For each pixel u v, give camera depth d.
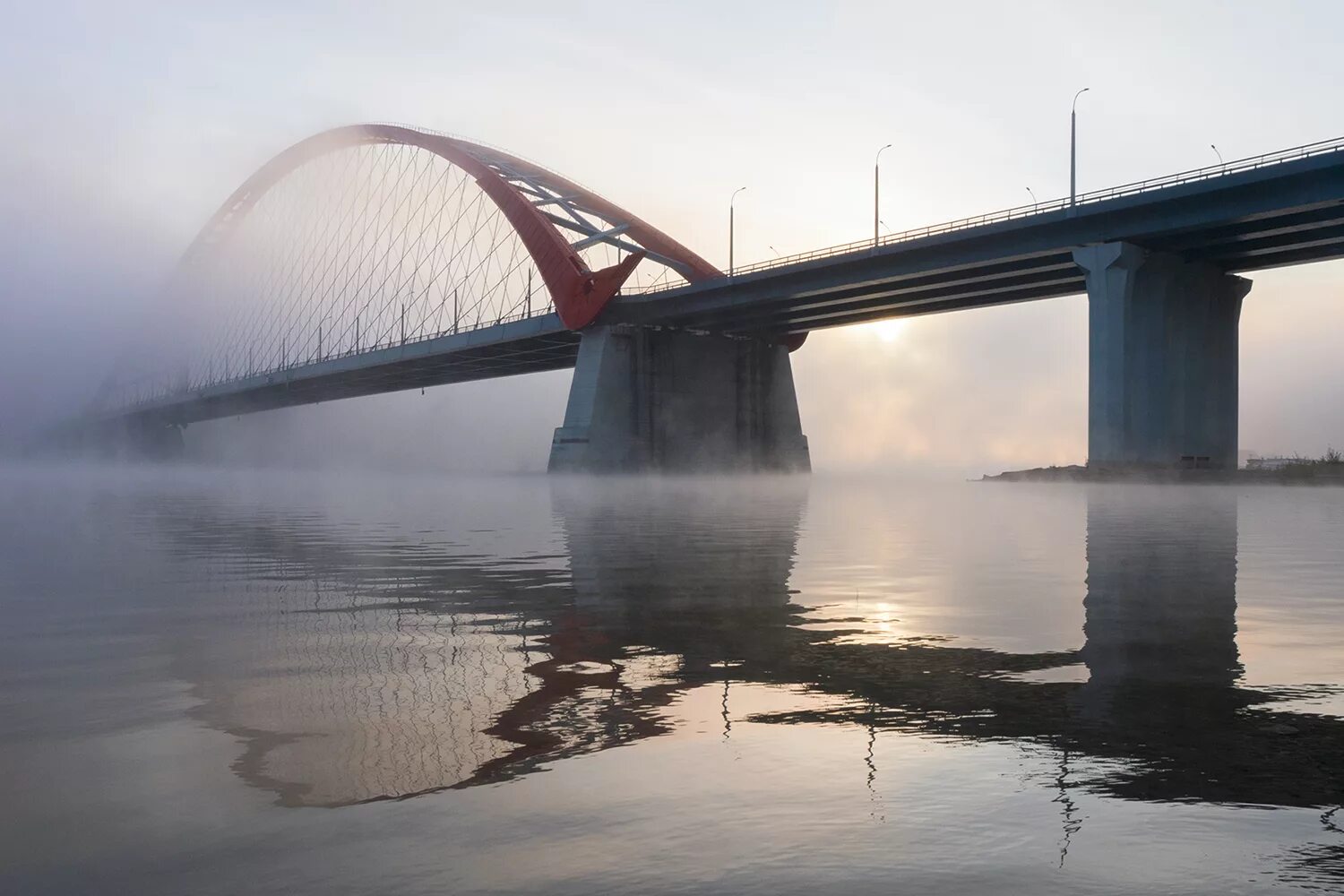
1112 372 60.69
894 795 3.49
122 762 3.96
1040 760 3.92
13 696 5.20
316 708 4.90
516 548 16.11
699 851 2.99
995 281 74.88
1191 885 2.72
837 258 75.00
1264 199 53.88
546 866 2.88
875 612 8.48
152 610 8.75
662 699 5.08
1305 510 29.86
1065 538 18.36
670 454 97.06
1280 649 6.52
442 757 4.01
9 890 2.72
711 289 86.25
